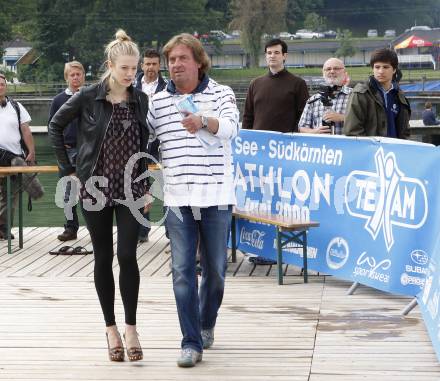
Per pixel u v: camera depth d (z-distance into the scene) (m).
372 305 15.84
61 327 14.73
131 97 12.50
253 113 20.70
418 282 15.06
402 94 17.36
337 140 17.17
